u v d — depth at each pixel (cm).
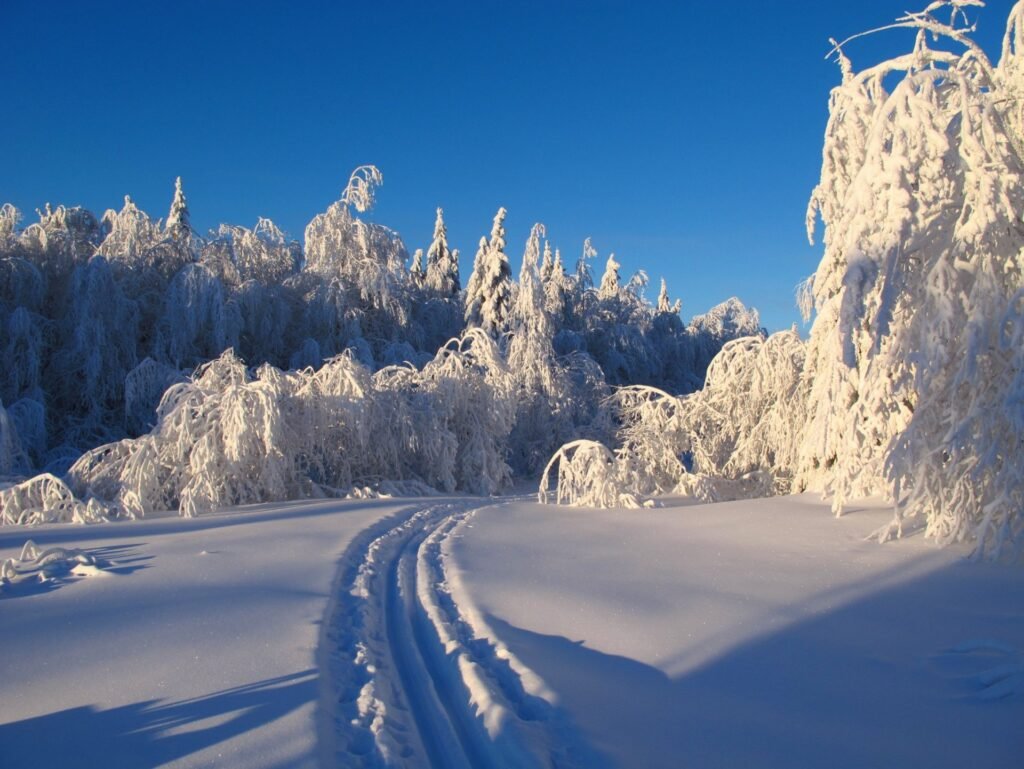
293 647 499
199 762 341
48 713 397
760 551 836
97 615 577
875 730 376
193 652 490
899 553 778
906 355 802
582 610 596
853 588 651
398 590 683
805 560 775
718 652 496
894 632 529
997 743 357
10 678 446
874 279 778
